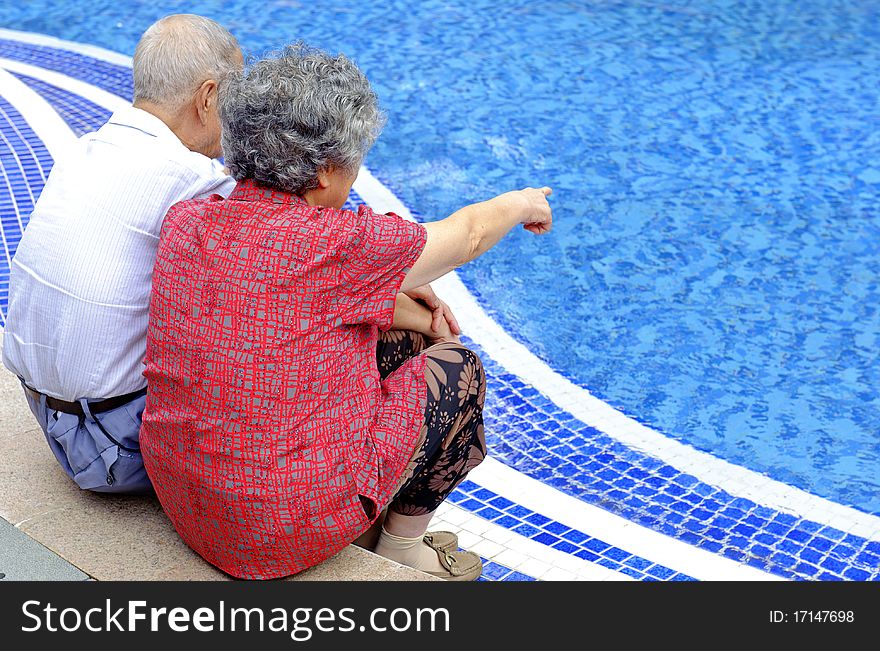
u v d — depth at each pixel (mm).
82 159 2305
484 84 8055
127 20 9297
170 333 2057
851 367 4891
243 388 2006
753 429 4387
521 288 5516
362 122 2029
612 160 6969
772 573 3395
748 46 8891
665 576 3338
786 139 7285
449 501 3748
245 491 2066
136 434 2381
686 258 5848
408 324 2580
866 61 8602
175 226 2088
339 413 2100
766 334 5148
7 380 3170
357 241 1991
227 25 9117
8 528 2465
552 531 3582
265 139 1971
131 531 2461
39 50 8523
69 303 2248
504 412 4438
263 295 1980
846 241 6043
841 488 3988
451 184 6609
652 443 4250
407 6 9688
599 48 8773
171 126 2328
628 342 5059
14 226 5438
